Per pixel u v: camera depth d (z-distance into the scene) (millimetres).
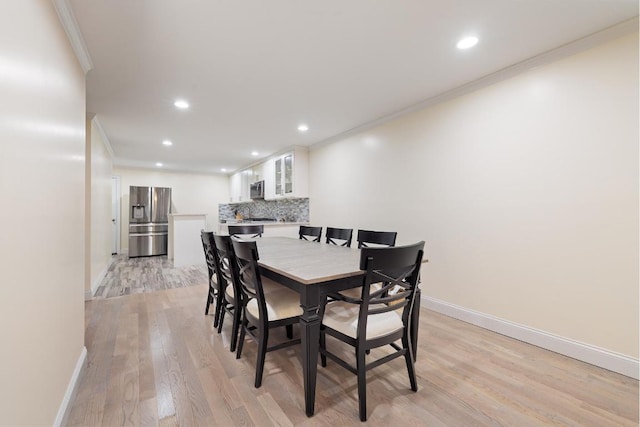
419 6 1589
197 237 5457
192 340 2227
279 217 5910
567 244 1969
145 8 1556
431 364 1865
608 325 1802
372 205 3625
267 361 1912
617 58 1758
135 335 2311
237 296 1984
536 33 1830
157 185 7254
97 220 3686
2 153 848
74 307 1648
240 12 1612
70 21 1554
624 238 1742
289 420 1361
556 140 2014
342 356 1989
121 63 2123
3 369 838
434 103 2840
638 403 1483
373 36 1857
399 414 1402
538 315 2113
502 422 1351
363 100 2883
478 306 2490
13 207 912
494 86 2369
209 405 1467
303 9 1599
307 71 2299
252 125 3652
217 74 2328
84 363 1792
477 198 2492
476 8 1608
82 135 1942
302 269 1542
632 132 1710
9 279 880
